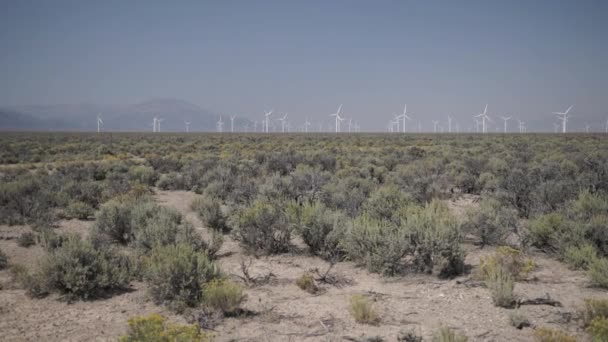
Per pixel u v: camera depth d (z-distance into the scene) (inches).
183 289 323.6
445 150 1828.2
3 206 665.0
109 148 2134.6
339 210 533.3
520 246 470.9
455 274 394.0
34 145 2456.9
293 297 343.0
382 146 2471.7
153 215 541.6
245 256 463.8
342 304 327.3
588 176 719.7
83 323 295.9
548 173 815.1
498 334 271.1
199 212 629.3
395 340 264.5
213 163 1247.5
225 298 307.3
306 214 469.7
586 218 502.9
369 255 406.9
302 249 484.4
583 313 288.5
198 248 445.7
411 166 1084.5
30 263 434.0
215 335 273.9
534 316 298.2
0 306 326.6
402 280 379.9
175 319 300.5
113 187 845.2
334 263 407.5
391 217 508.1
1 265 424.8
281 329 283.7
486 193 768.3
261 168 1115.3
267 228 471.5
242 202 698.8
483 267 378.9
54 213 644.1
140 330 236.4
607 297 332.8
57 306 328.2
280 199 619.2
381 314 306.8
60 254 360.2
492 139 3107.8
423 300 333.4
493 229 487.5
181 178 1005.8
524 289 353.4
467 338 259.4
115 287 369.7
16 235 547.5
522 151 1622.8
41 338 272.2
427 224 420.2
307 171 859.4
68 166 1182.9
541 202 611.5
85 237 527.5
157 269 330.6
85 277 346.6
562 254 439.8
